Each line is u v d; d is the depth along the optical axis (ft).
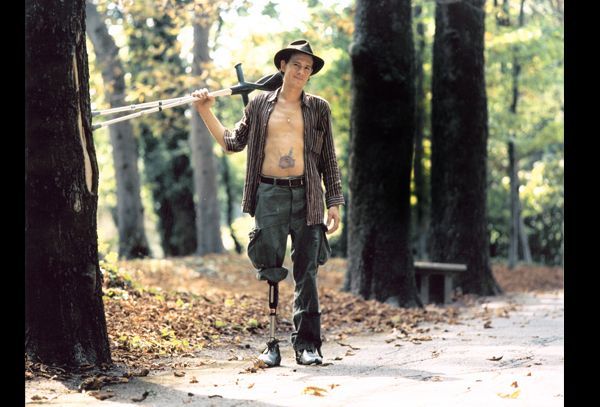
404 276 46.78
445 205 57.31
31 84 22.72
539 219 115.24
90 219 23.53
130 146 78.33
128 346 26.76
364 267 46.96
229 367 25.22
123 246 77.66
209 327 32.32
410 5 48.01
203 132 78.48
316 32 68.18
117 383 21.85
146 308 33.12
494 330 35.68
